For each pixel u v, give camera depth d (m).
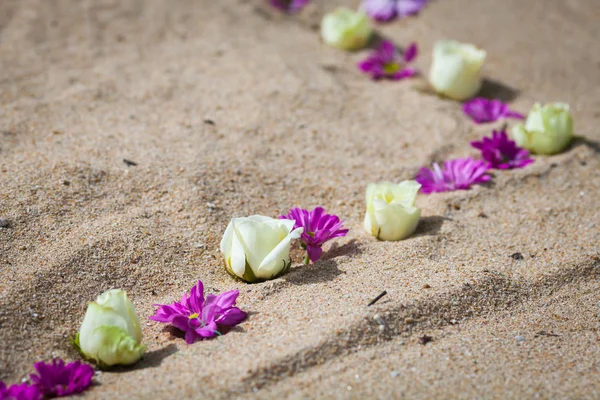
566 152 1.11
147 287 0.93
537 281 0.95
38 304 0.90
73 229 0.96
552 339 0.89
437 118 1.16
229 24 1.33
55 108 1.12
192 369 0.85
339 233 0.95
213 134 1.09
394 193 0.98
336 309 0.90
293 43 1.30
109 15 1.32
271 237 0.92
